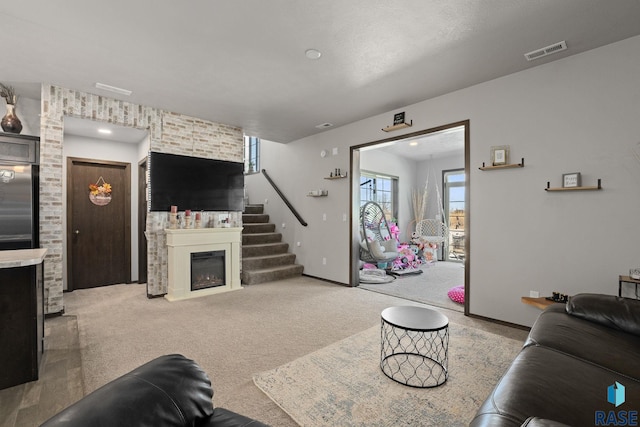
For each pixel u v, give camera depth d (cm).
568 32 235
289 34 240
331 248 507
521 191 299
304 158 564
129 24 227
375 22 225
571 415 99
